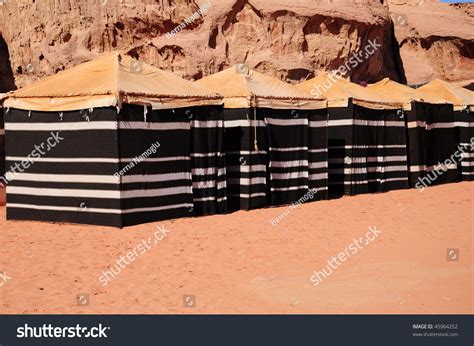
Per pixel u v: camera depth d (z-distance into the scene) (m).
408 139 20.66
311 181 17.28
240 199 15.66
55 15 31.42
